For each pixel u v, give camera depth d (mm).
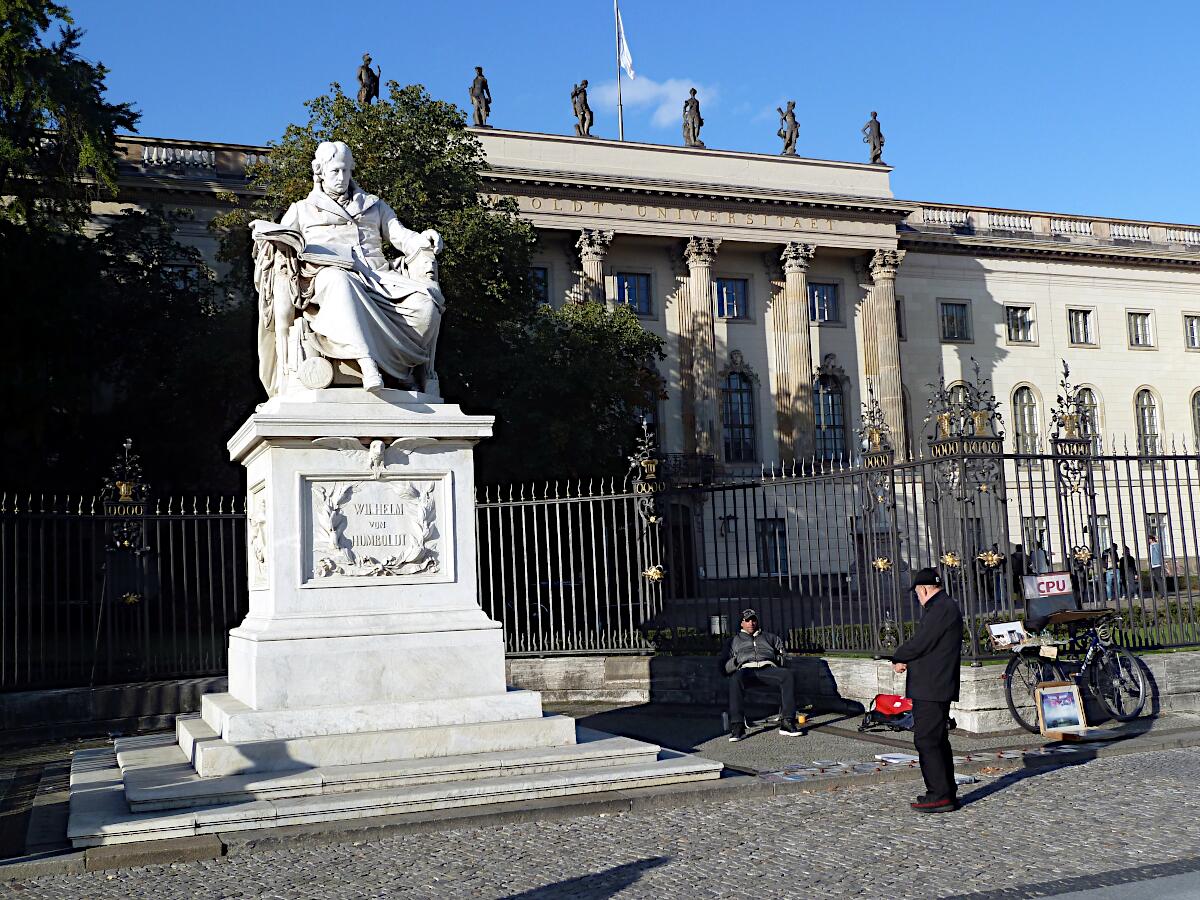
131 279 39406
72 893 7609
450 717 10219
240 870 8000
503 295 33000
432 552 10617
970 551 14594
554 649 18312
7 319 31672
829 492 53344
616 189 57625
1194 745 12648
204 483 37031
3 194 35656
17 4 32000
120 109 37688
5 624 16234
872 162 64625
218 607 25562
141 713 16312
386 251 26047
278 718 9727
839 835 8648
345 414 10320
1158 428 70375
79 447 36000
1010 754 12055
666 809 9742
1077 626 14617
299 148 32031
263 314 11070
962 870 7520
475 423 10766
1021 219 69812
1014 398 67438
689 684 17516
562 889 7320
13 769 13406
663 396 42312
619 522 26500
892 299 62906
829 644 16844
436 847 8461
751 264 62875
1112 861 7625
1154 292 71562
